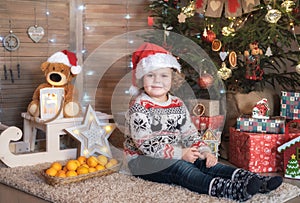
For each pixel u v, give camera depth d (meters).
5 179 2.14
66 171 2.10
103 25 3.13
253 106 2.70
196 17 3.19
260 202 1.82
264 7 2.49
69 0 3.05
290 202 1.90
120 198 1.86
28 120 2.57
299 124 2.56
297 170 2.26
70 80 2.57
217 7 2.71
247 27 2.53
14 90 2.90
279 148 2.30
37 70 2.97
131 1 3.16
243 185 1.81
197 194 1.92
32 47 2.93
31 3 2.90
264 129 2.43
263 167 2.37
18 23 2.86
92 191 1.95
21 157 2.35
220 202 1.81
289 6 2.46
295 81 2.81
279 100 2.93
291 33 2.69
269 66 3.17
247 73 2.57
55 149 2.46
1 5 2.79
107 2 3.12
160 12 2.92
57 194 1.90
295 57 2.79
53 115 2.47
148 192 1.94
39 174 2.21
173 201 1.82
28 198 1.96
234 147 2.51
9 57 2.86
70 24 3.07
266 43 2.48
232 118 2.73
